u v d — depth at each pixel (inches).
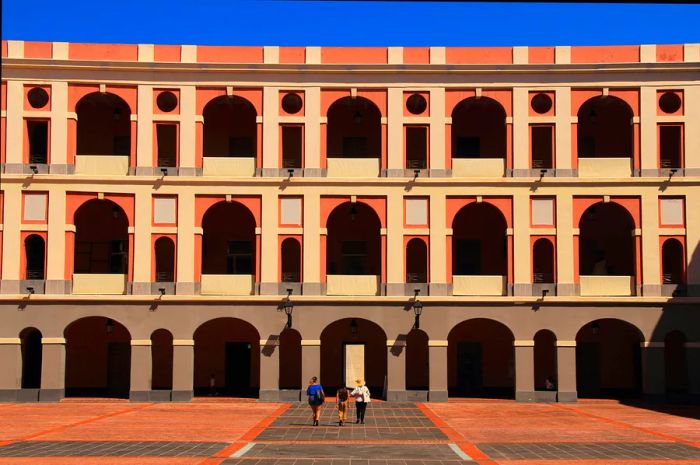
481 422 1118.4
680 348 1535.4
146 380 1405.0
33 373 1519.4
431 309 1416.1
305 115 1451.8
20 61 1417.3
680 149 1432.1
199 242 1430.9
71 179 1413.6
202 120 1451.8
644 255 1413.6
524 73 1446.9
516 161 1439.5
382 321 1416.1
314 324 1414.9
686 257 1409.9
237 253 1563.7
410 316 1417.3
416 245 1518.2
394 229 1430.9
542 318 1412.4
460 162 1453.0
